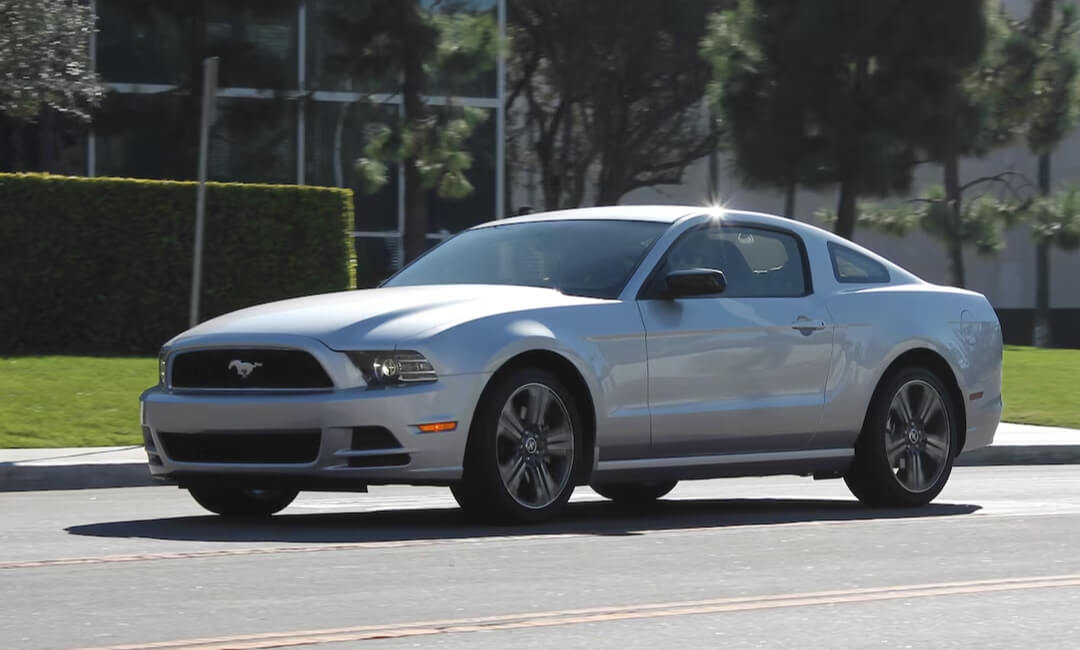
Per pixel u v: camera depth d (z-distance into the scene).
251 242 29.34
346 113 39.44
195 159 36.41
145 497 15.39
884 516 13.58
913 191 38.47
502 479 11.89
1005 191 61.44
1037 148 43.72
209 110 20.38
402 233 40.72
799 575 9.72
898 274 14.68
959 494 15.88
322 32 38.88
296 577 9.44
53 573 9.56
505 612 8.31
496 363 11.80
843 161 36.47
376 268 40.66
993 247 42.16
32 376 23.78
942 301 14.73
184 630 7.76
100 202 28.58
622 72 57.09
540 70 58.09
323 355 11.59
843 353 13.83
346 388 11.56
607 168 58.31
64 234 28.42
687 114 58.94
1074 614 8.41
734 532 11.90
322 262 29.75
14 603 8.50
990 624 8.11
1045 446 21.81
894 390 14.16
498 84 42.34
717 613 8.34
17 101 28.12
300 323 11.90
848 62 37.09
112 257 28.62
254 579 9.35
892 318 14.22
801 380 13.53
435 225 42.19
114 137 37.72
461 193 34.34
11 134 37.69
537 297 12.40
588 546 10.94
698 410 12.88
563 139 58.31
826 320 13.73
